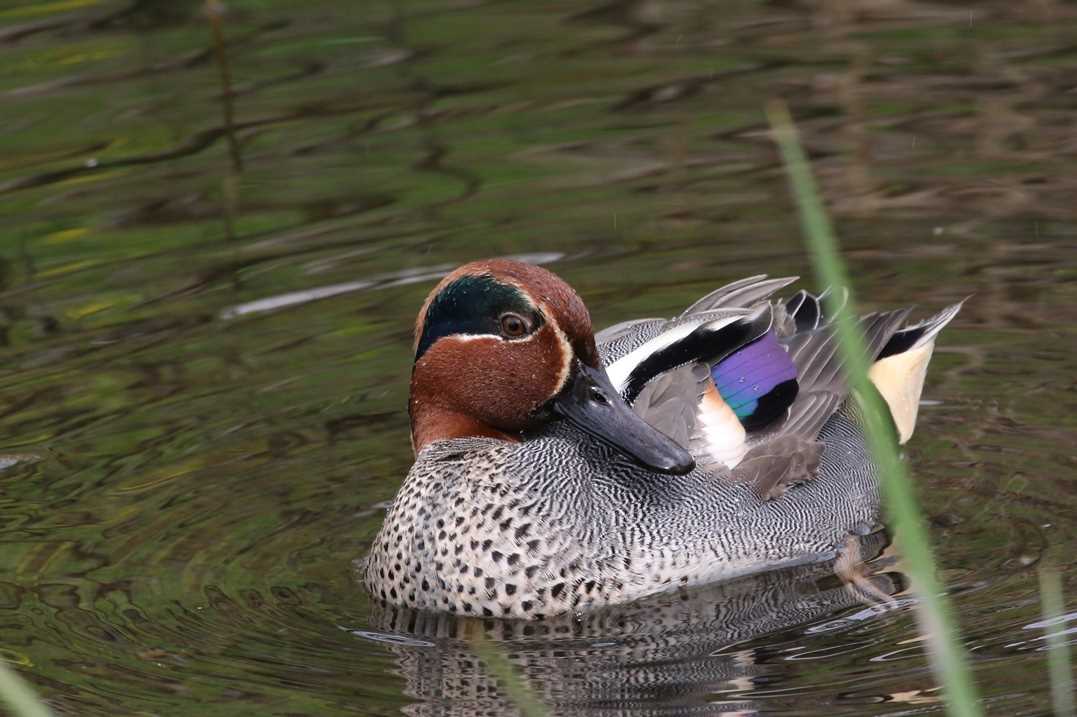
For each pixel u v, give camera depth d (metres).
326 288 14.22
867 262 14.52
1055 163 15.95
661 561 10.27
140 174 16.12
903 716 8.32
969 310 13.79
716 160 16.33
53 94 17.58
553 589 10.04
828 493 11.30
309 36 18.97
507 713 8.61
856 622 9.62
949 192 15.58
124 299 14.08
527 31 19.28
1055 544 10.39
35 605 9.88
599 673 9.12
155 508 11.17
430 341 10.73
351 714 8.59
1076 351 13.17
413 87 17.91
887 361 12.30
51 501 11.20
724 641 9.48
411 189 15.89
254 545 10.77
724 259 14.61
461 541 10.12
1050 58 18.14
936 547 10.55
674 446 10.02
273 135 16.86
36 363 13.09
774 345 11.69
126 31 19.02
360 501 11.38
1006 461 11.72
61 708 8.61
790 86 17.83
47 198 15.69
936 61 18.27
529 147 16.64
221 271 14.52
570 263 14.57
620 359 11.49
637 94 17.72
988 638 9.16
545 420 10.59
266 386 12.83
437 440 10.73
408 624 9.95
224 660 9.26
